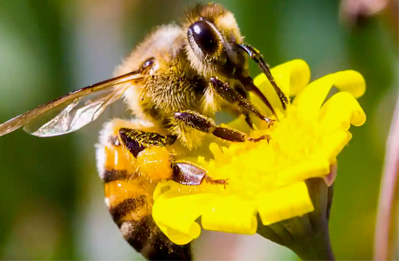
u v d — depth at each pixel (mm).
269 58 99
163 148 79
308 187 76
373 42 94
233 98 78
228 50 79
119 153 82
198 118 79
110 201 82
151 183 82
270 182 77
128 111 86
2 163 105
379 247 85
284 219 75
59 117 82
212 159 80
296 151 78
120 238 104
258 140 78
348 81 79
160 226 78
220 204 76
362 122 77
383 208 84
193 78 80
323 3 98
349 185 94
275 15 99
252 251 97
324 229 77
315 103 79
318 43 98
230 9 99
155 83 81
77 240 105
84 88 81
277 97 81
